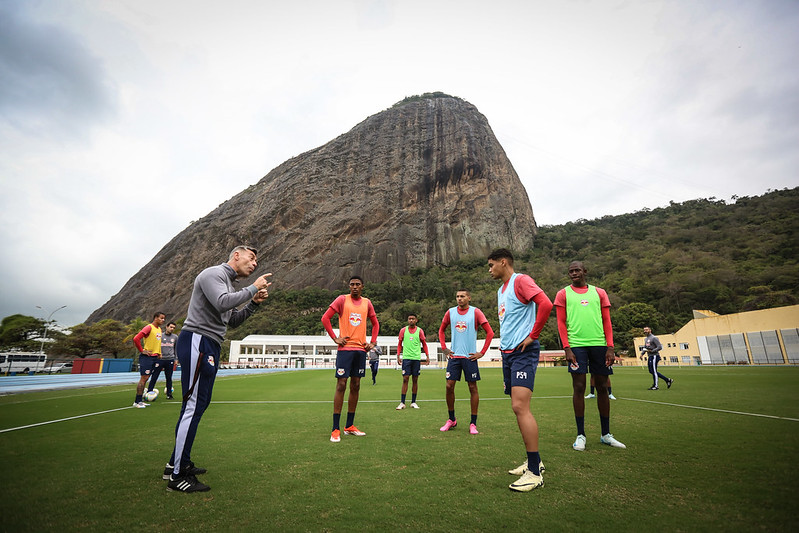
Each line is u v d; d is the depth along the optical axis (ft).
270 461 10.08
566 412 18.99
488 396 28.09
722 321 122.11
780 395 24.47
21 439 12.76
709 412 17.74
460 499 7.38
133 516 6.52
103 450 11.25
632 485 8.09
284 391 32.81
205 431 14.26
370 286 322.14
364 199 410.11
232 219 457.27
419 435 13.64
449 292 296.10
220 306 9.14
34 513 6.61
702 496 7.34
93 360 84.69
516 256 364.58
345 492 7.75
